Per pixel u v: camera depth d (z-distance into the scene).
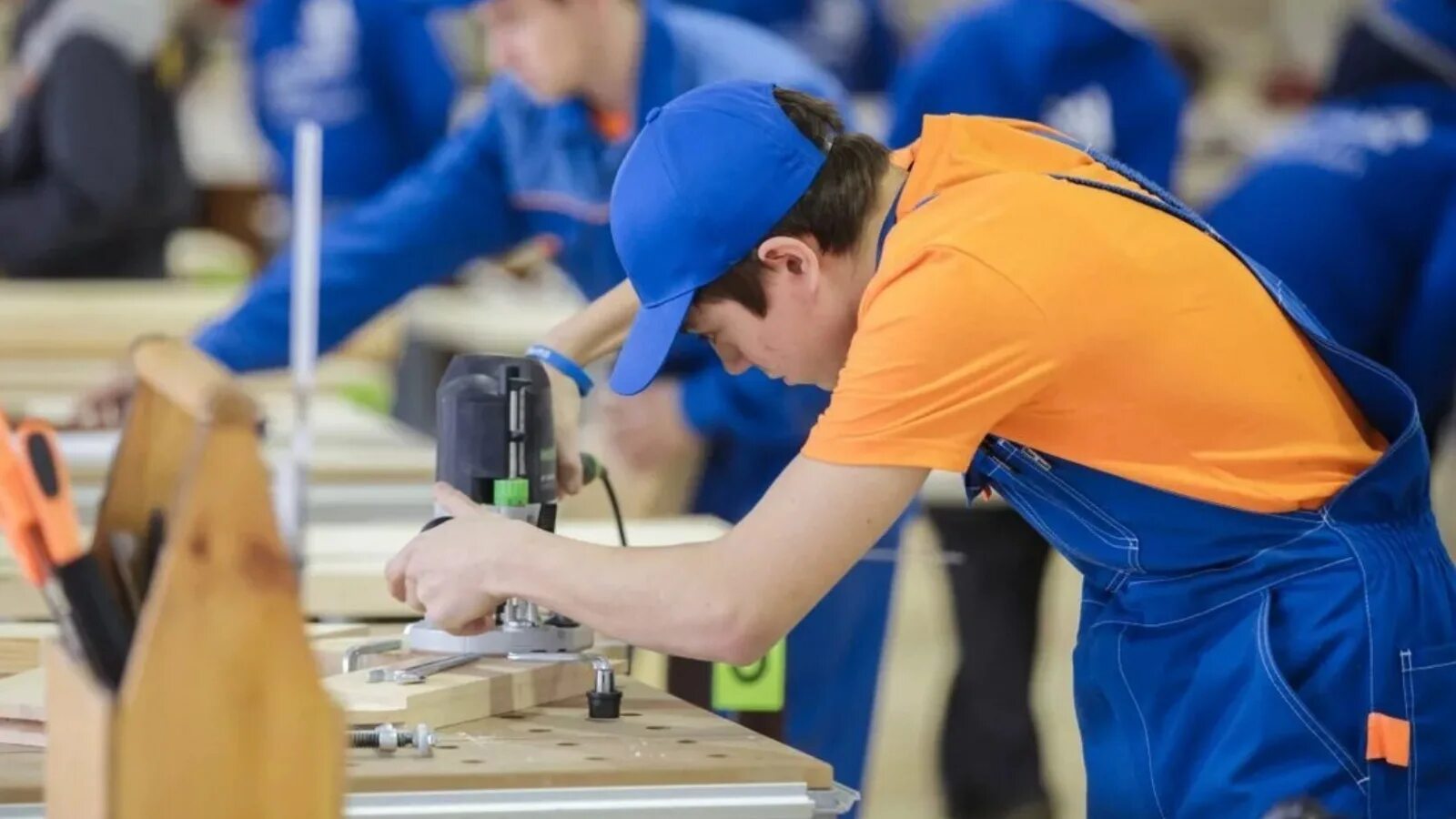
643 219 5.19
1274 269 9.71
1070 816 11.57
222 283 16.03
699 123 5.18
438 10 8.38
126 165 13.75
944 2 22.09
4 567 6.86
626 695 5.73
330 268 8.56
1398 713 5.32
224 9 19.83
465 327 13.77
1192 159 18.92
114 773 3.85
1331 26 23.17
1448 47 9.60
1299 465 5.36
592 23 8.15
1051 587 14.83
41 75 13.78
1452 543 13.64
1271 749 5.28
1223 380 5.23
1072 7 10.22
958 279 4.91
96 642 3.99
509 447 5.63
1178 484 5.26
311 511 8.23
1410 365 9.62
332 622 6.71
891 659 14.58
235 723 3.94
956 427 4.91
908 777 12.51
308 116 14.55
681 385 8.94
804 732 8.21
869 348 4.93
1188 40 21.27
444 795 4.61
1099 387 5.12
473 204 8.73
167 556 3.88
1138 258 5.17
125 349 12.34
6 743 5.01
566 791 4.68
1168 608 5.48
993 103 10.29
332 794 4.03
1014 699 10.90
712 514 9.16
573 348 6.42
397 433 10.21
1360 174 9.59
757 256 5.14
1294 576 5.37
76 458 8.51
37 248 13.97
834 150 5.21
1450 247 9.41
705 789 4.75
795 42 16.59
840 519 4.90
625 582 5.01
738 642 4.96
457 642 5.66
